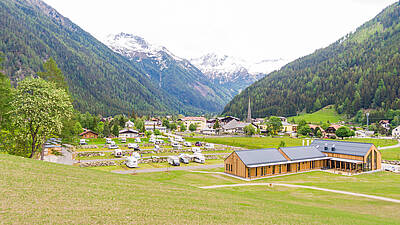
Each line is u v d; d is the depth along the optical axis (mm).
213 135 183125
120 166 79062
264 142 144000
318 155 81312
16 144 53531
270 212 29703
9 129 51625
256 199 39250
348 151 80938
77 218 19484
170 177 62344
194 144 134500
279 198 43344
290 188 52469
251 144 136875
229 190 48531
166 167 79625
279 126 196375
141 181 40938
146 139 146875
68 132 64062
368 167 77625
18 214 18719
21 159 37969
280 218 27141
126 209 23359
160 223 20734
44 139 56188
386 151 106250
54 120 50344
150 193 31938
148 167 79062
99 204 23812
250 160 67188
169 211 24609
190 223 21703
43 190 25438
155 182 42656
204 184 54656
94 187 30234
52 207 21188
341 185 56000
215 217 24469
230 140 151875
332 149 84438
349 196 45625
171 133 198375
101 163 78875
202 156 92688
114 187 32094
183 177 63000
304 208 35000
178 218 22656
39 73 69125
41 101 48875
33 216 18734
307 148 83062
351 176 68875
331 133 182000
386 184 57438
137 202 26469
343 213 33688
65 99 56500
